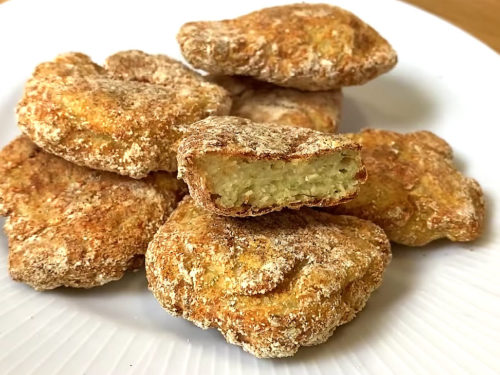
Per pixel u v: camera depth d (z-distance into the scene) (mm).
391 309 111
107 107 117
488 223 126
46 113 117
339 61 140
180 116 121
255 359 101
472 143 146
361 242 110
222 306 99
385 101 161
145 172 120
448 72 162
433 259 122
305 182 104
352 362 100
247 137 104
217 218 110
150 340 106
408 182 124
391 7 176
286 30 140
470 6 205
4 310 106
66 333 104
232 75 149
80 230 114
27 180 123
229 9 179
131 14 177
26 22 172
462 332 103
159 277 105
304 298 98
